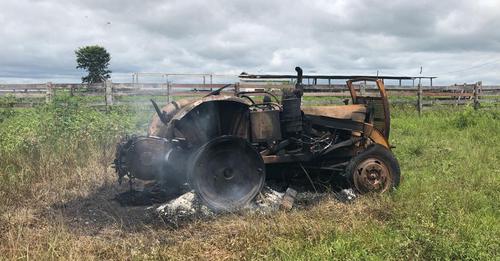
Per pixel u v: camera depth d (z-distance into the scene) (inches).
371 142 265.4
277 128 244.4
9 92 639.8
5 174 273.3
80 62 2058.3
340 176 264.5
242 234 185.3
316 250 167.5
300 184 266.5
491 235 179.0
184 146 228.2
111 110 551.2
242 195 228.8
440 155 349.4
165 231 200.1
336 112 263.4
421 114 721.6
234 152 227.5
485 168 303.3
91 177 282.7
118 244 182.4
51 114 451.5
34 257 163.8
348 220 199.8
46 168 289.7
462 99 813.2
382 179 249.0
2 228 199.6
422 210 204.1
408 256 161.3
